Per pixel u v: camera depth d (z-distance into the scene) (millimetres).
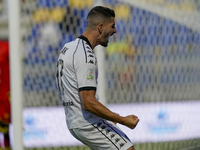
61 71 7844
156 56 15758
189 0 15367
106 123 7938
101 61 13508
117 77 15648
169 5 15156
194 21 15578
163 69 15906
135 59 15625
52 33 14508
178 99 16078
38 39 14367
